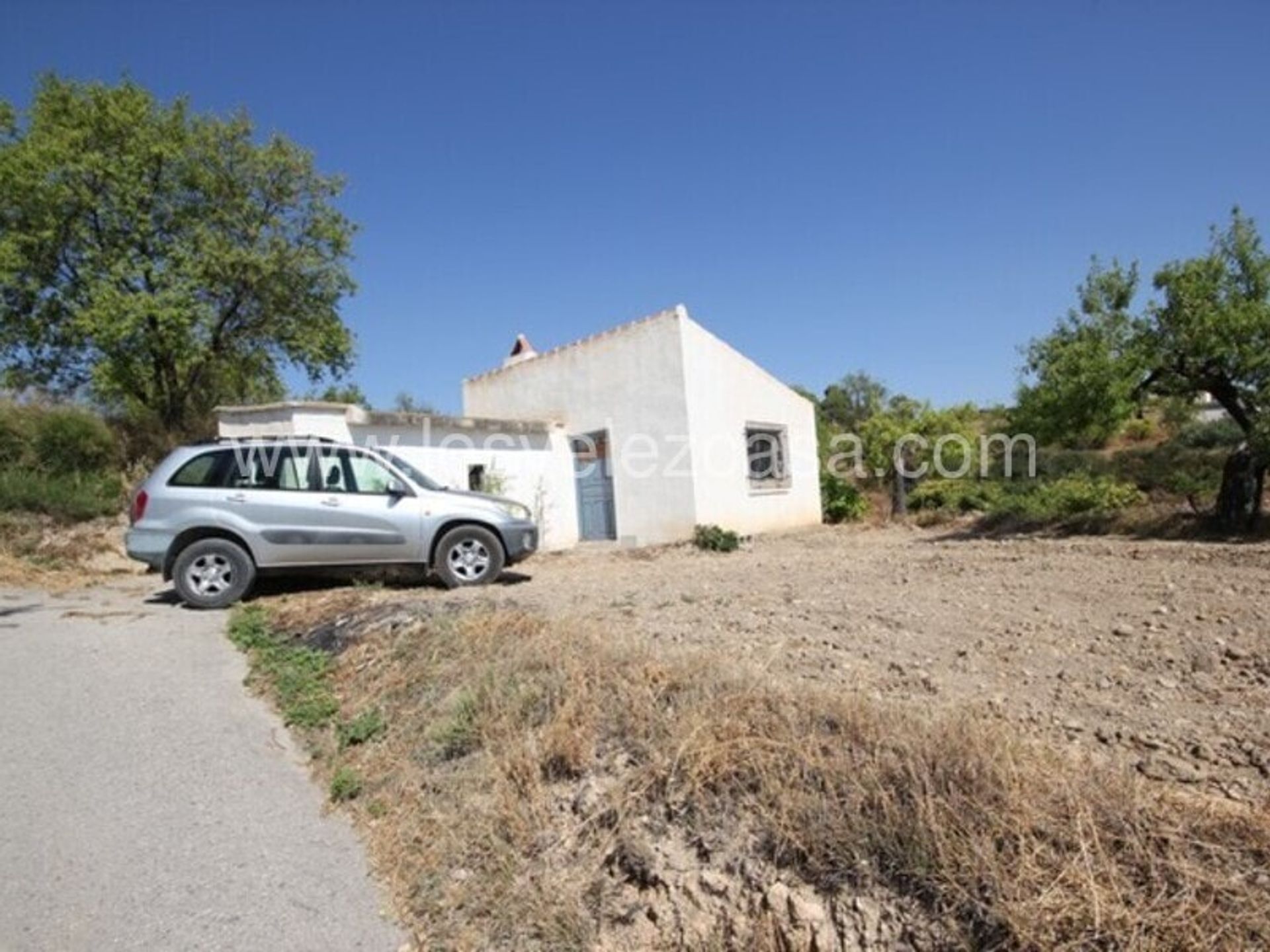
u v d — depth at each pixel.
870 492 18.27
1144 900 1.80
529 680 3.66
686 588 6.99
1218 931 1.69
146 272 16.97
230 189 18.58
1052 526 12.14
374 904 2.56
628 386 12.62
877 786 2.31
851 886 2.11
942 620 5.18
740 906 2.21
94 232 17.03
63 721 4.17
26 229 16.41
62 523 10.77
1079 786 2.22
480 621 4.91
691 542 11.60
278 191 19.14
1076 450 16.67
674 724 2.94
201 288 17.36
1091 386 10.25
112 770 3.57
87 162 16.05
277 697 4.51
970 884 1.94
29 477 11.12
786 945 2.08
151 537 6.87
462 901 2.51
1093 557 8.23
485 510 7.61
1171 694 3.56
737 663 3.74
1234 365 9.70
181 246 17.33
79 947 2.33
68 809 3.20
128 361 16.69
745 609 5.71
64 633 6.07
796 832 2.27
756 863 2.28
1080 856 1.93
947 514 15.31
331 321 20.11
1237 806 2.30
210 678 4.94
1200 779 2.59
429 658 4.45
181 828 3.05
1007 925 1.83
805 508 15.54
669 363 12.05
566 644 4.12
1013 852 2.00
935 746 2.47
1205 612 5.07
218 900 2.57
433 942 2.36
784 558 9.73
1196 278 9.82
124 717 4.24
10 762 3.64
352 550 7.19
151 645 5.69
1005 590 6.31
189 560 6.88
